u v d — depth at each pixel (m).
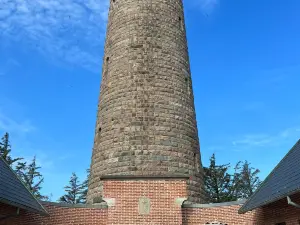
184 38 22.25
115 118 18.81
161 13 21.53
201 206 15.88
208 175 41.75
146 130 18.16
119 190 15.52
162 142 18.03
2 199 10.50
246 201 14.19
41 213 12.74
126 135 18.11
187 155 18.50
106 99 19.91
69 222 14.77
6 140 39.84
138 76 19.50
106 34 22.81
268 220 13.52
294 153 13.20
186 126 19.27
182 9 23.36
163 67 19.97
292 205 11.17
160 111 18.77
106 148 18.42
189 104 20.17
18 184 12.86
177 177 15.76
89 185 18.81
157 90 19.25
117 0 22.62
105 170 17.88
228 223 15.29
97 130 19.88
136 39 20.52
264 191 13.00
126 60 20.06
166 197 15.45
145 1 21.67
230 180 42.00
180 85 20.12
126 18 21.38
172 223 15.08
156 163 17.48
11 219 12.80
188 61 21.92
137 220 15.09
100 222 15.29
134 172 17.20
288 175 11.88
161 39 20.73
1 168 12.70
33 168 43.81
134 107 18.73
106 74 20.94
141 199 15.39
